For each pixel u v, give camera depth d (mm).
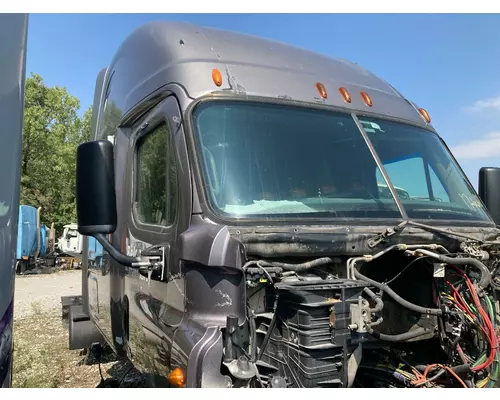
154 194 3080
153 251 2738
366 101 3432
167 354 2574
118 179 3727
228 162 2652
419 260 3053
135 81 3508
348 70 3656
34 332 8047
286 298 2283
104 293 4375
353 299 2234
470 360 2742
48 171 31188
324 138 3023
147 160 3236
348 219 2742
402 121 3564
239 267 2193
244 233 2354
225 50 3068
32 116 30031
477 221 3334
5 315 2066
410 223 2730
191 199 2529
